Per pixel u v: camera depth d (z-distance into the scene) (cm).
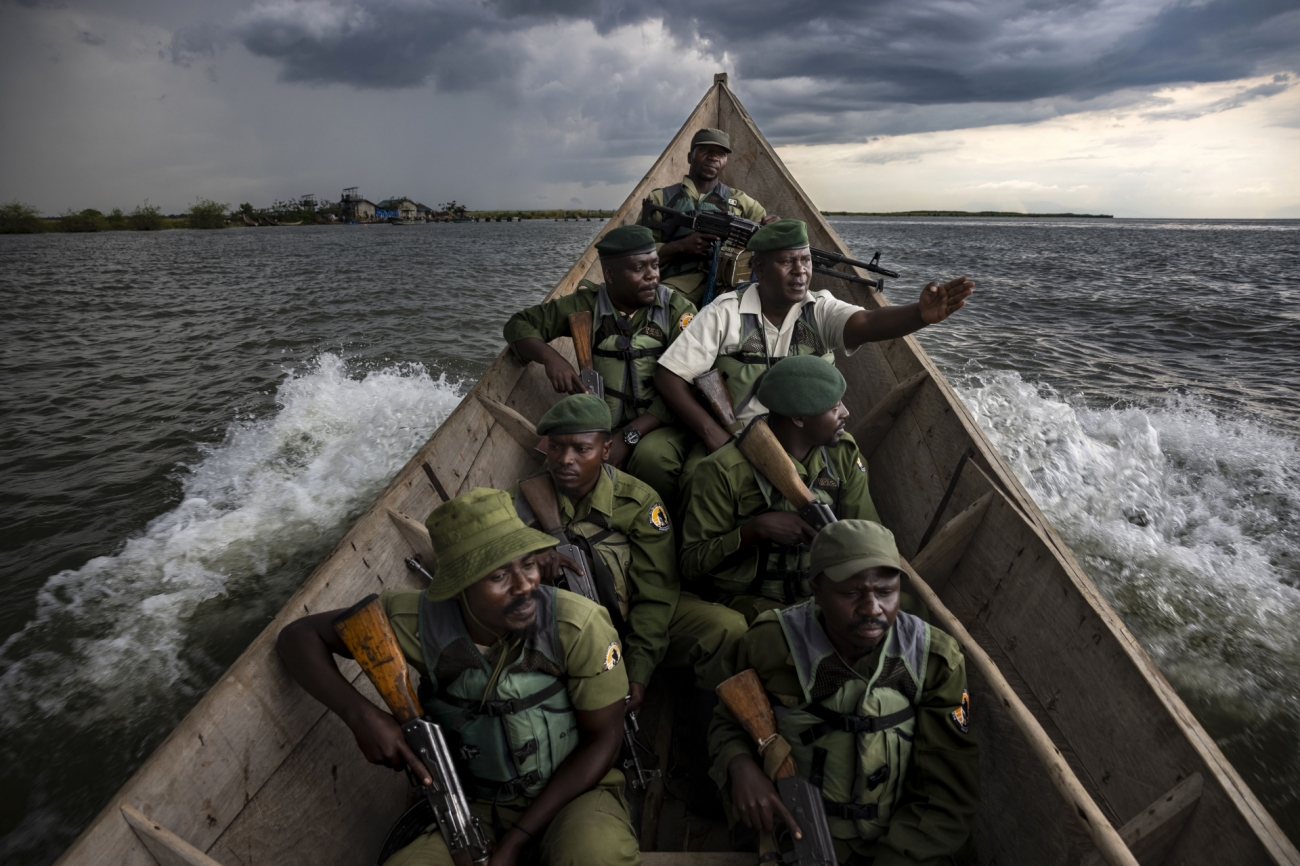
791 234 318
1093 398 879
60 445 780
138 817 166
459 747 196
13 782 365
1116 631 221
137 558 557
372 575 263
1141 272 2559
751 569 271
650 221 468
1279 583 499
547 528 264
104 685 428
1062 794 175
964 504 311
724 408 320
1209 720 385
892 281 2080
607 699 198
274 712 205
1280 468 672
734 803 193
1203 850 175
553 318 387
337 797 219
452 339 1248
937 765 191
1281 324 1360
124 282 2383
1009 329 1304
